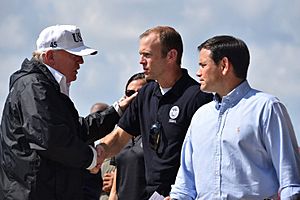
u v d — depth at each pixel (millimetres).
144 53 8688
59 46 8492
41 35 8578
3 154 8133
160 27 8758
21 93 7953
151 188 8617
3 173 8133
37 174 7910
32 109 7820
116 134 9195
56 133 7801
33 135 7789
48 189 8008
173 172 8508
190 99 8500
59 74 8336
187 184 7789
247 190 7172
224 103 7359
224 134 7281
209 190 7359
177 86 8617
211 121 7434
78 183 8305
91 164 8219
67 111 8078
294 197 6992
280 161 7082
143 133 8859
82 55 8477
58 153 7891
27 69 8148
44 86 7941
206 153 7410
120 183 10055
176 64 8688
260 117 7164
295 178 7090
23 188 7949
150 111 8781
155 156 8617
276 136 7113
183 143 7934
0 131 8312
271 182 7191
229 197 7223
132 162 9922
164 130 8570
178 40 8711
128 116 9148
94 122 9156
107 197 11586
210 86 7461
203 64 7492
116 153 9188
